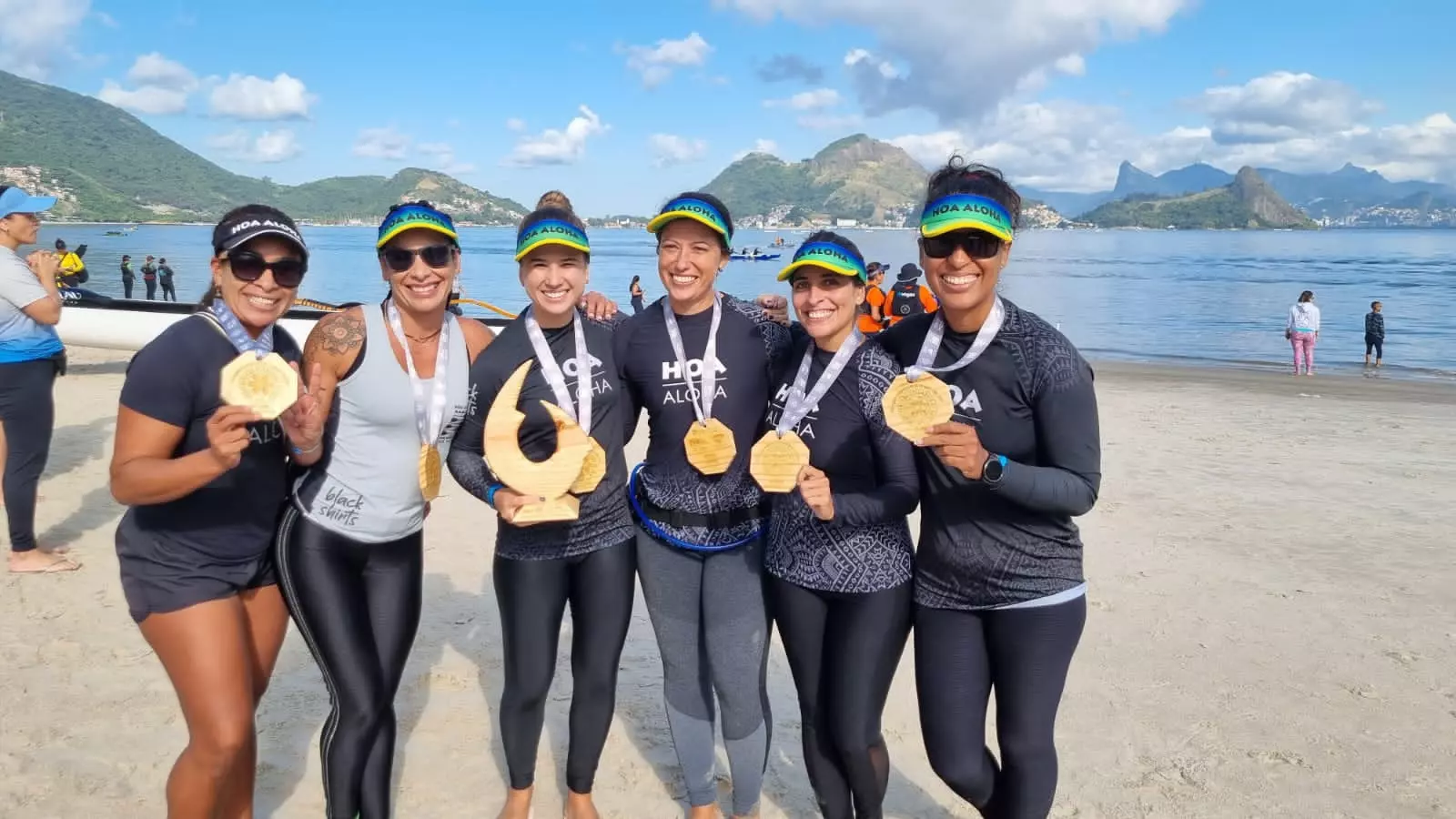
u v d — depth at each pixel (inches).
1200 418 492.1
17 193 204.5
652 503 122.3
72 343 516.4
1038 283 1980.8
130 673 171.2
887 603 108.1
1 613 194.5
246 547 101.7
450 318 117.8
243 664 99.3
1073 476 96.4
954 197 96.7
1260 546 263.4
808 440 112.3
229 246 96.3
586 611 120.5
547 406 112.6
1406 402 563.5
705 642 122.8
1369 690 175.8
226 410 87.6
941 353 104.5
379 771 111.3
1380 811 136.8
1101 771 147.4
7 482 215.3
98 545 239.5
